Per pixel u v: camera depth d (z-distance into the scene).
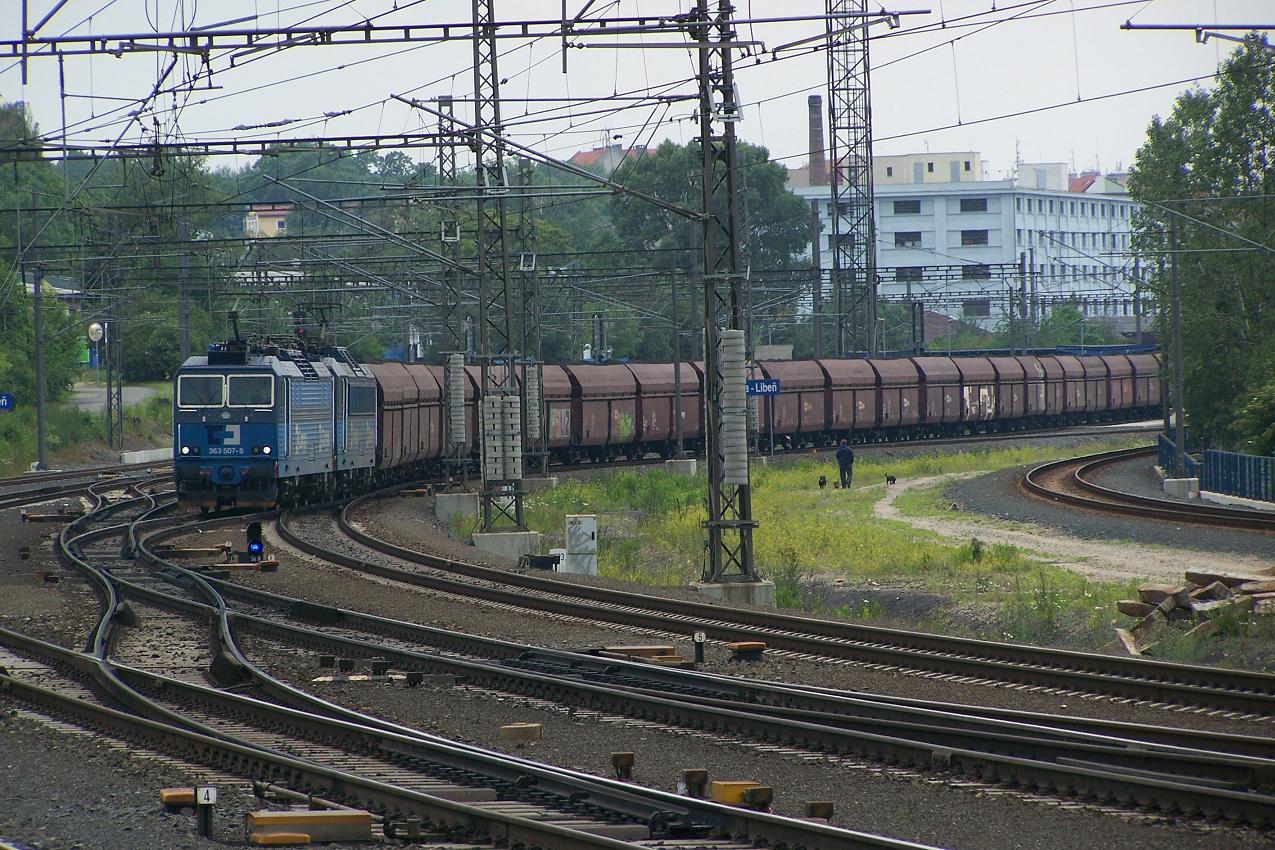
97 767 43.69
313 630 72.06
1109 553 118.75
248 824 36.38
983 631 87.56
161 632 74.81
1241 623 76.44
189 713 53.16
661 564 125.69
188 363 136.88
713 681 57.78
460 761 43.56
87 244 189.12
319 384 149.38
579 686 55.81
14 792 40.28
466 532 145.75
